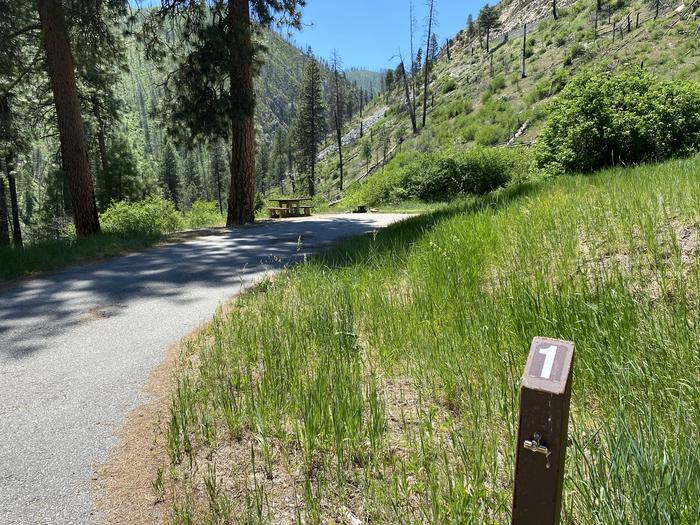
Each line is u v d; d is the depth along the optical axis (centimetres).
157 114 1603
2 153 1809
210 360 369
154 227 1535
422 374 312
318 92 7150
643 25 5494
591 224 509
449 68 9888
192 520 203
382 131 8794
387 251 621
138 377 366
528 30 8788
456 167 2456
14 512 216
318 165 10106
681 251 395
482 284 443
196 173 12544
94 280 719
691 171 641
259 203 3388
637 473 169
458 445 230
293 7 1543
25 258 840
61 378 367
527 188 933
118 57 1636
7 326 503
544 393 111
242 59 1465
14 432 288
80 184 1300
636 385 246
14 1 1307
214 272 752
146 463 251
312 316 413
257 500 198
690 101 1228
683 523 155
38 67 1572
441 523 185
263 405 281
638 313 306
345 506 205
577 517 180
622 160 1286
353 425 245
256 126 1709
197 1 1534
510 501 191
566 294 346
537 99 4912
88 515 213
